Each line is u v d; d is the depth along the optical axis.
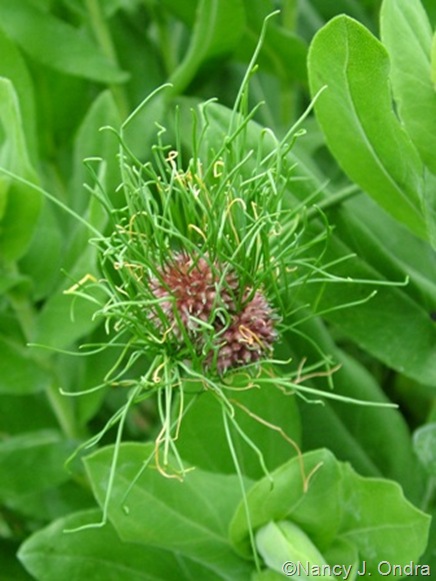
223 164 0.25
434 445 0.29
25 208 0.32
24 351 0.36
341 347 0.41
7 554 0.36
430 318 0.32
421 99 0.27
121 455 0.28
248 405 0.31
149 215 0.25
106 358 0.36
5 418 0.39
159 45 0.44
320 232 0.31
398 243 0.36
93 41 0.43
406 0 0.28
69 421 0.37
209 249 0.25
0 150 0.33
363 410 0.34
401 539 0.27
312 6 0.45
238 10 0.36
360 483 0.27
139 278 0.25
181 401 0.25
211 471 0.31
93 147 0.35
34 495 0.37
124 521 0.28
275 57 0.41
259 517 0.27
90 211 0.30
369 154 0.28
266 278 0.27
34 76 0.40
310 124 0.41
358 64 0.26
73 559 0.30
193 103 0.38
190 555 0.29
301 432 0.34
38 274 0.35
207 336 0.24
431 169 0.28
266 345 0.26
